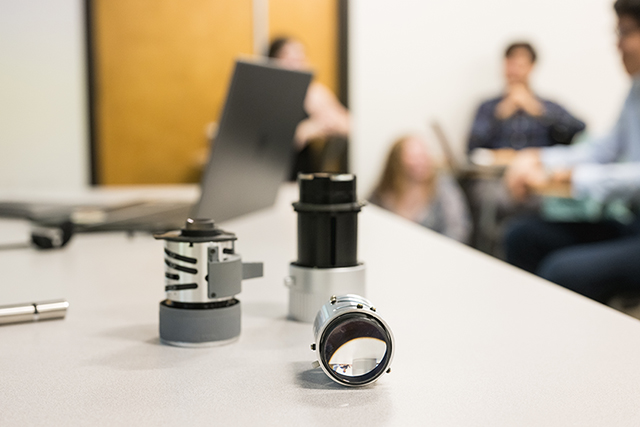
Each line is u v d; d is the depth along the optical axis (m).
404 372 0.42
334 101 4.50
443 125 4.68
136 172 4.36
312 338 0.50
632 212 3.40
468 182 4.64
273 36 4.40
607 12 4.75
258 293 0.65
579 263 2.34
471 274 0.76
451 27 4.64
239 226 1.17
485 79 4.70
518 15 4.71
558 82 4.79
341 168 4.54
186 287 0.47
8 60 4.11
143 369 0.42
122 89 4.28
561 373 0.41
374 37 4.55
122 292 0.66
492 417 0.34
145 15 4.25
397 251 0.93
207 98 4.38
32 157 4.21
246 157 1.06
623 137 3.49
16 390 0.38
